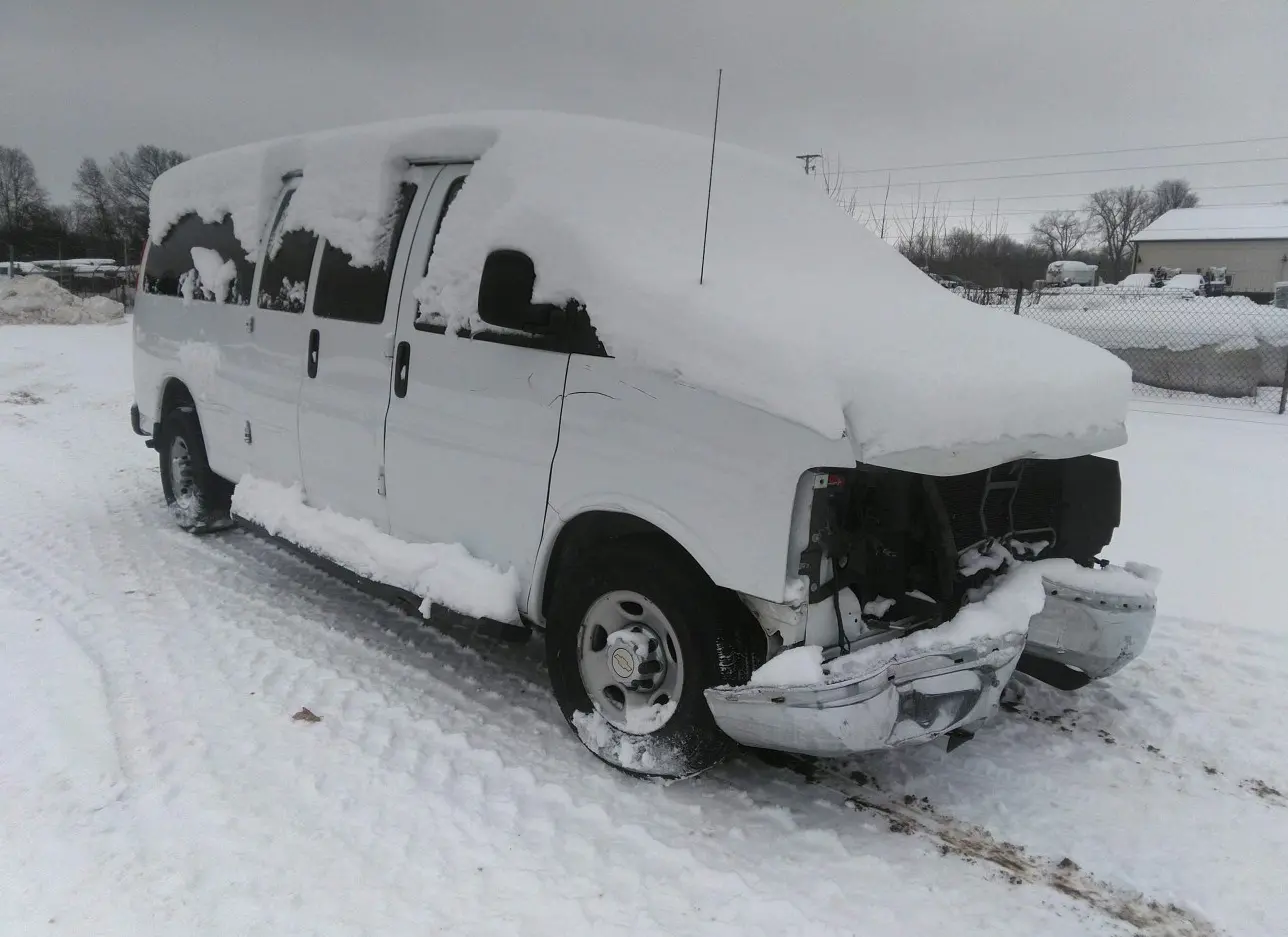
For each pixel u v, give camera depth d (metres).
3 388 13.62
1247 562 5.78
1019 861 2.95
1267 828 3.16
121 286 37.12
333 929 2.51
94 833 2.88
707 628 3.00
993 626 3.00
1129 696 4.12
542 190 3.43
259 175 5.02
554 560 3.54
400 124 4.21
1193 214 61.38
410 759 3.43
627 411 3.08
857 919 2.64
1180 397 12.84
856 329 2.93
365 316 4.15
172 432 6.10
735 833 3.04
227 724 3.63
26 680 3.86
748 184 4.15
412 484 3.95
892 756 3.60
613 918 2.60
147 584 5.29
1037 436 3.01
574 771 3.38
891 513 2.93
